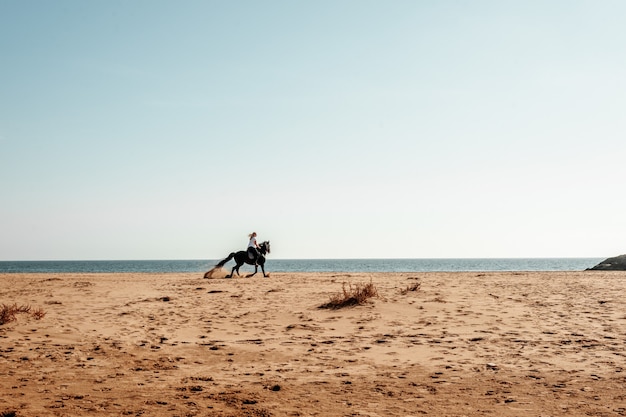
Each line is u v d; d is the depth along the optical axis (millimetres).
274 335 9852
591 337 9164
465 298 14688
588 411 5102
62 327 10539
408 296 14992
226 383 6434
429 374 6844
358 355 8078
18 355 7996
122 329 10461
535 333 9641
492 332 9820
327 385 6309
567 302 13953
